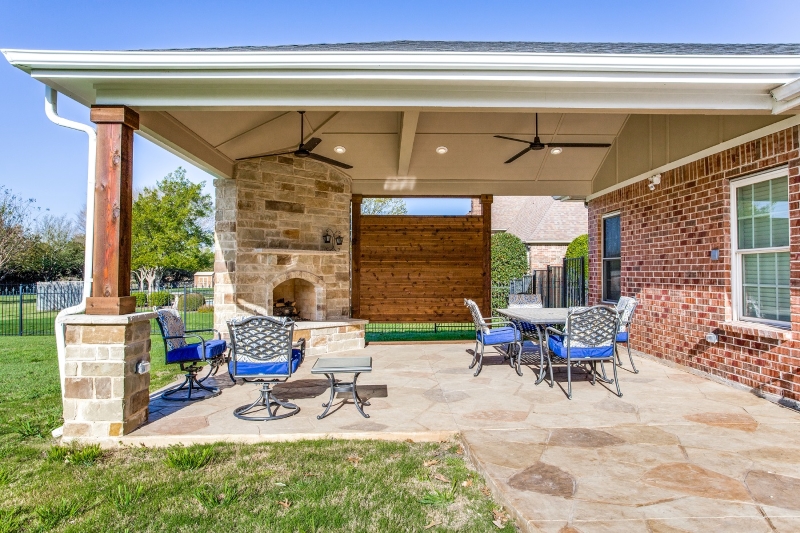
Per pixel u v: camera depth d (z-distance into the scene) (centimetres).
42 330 1191
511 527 252
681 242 614
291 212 749
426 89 392
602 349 491
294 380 575
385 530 248
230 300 674
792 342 444
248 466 326
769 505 260
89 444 364
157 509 269
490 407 450
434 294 940
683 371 608
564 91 394
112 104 383
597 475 298
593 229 890
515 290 1474
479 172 877
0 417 439
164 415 431
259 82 381
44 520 254
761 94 395
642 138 702
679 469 307
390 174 877
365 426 397
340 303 816
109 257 378
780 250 472
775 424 395
